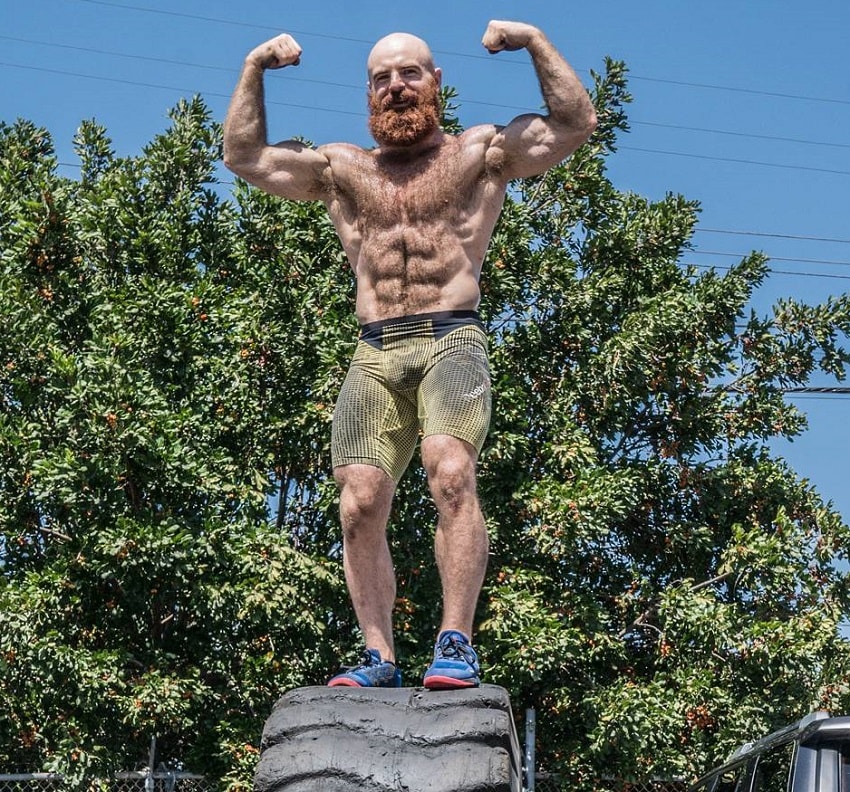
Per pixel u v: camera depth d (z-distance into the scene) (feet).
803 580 47.24
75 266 46.29
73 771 38.37
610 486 42.45
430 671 13.51
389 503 15.10
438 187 14.96
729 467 48.91
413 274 14.87
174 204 47.83
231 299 46.06
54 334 44.47
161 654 40.78
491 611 41.42
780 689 45.44
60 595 39.99
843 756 19.62
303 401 44.45
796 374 49.65
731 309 48.47
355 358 15.16
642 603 46.47
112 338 40.68
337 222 15.53
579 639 41.91
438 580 43.04
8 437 40.86
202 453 42.29
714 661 45.11
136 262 46.47
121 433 38.37
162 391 43.39
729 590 48.57
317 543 44.96
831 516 48.65
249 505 43.57
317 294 44.57
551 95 14.76
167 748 43.09
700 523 49.06
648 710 41.60
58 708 39.65
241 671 42.29
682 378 47.93
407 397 14.96
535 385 47.32
